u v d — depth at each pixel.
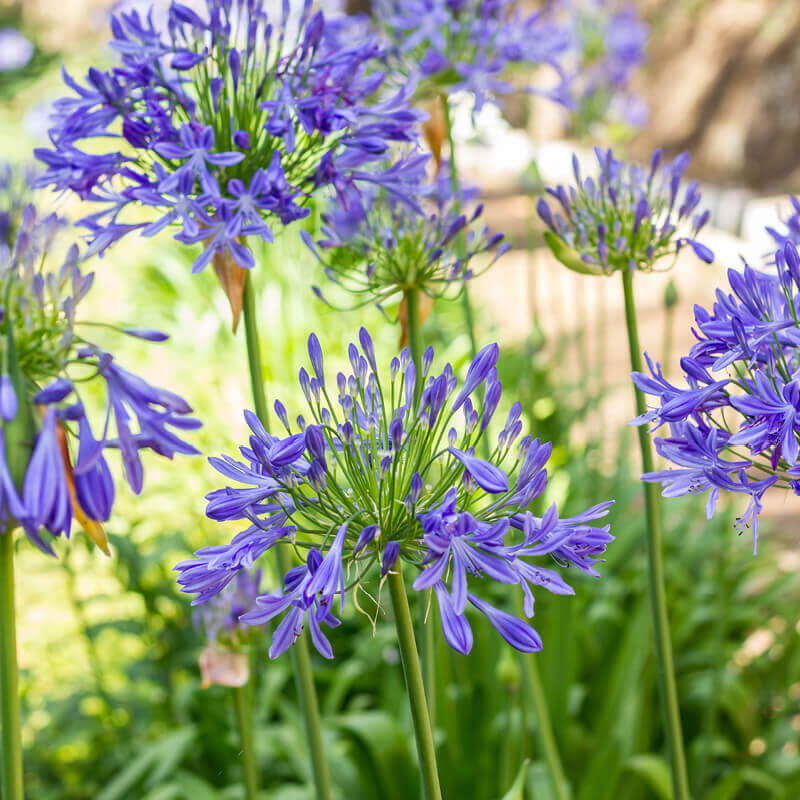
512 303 9.22
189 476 4.68
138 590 3.79
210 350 6.33
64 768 3.73
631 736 3.17
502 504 1.32
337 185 1.97
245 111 1.99
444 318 6.93
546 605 3.61
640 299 9.37
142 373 6.21
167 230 8.22
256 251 6.43
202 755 3.65
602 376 5.10
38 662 4.01
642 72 16.16
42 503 1.18
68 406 1.26
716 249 11.48
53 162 1.91
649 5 16.70
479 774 3.09
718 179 15.34
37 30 14.19
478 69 2.76
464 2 2.76
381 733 3.04
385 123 2.03
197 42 2.00
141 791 3.57
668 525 4.73
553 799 2.87
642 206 2.08
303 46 1.97
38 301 1.34
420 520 1.23
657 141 16.47
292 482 1.32
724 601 3.49
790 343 1.34
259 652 3.84
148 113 1.86
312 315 6.55
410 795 3.04
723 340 1.39
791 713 3.84
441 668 3.16
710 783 3.53
